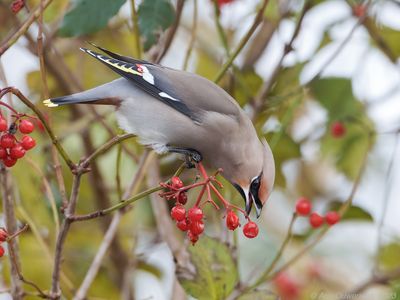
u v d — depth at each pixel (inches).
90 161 311.1
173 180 309.1
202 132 359.3
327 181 549.6
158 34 384.8
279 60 433.1
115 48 502.3
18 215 419.8
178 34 525.0
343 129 491.8
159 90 357.1
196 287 362.9
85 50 353.7
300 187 548.7
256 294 375.2
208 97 362.9
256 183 365.7
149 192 309.7
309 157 524.7
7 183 337.7
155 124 356.5
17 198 408.8
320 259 545.3
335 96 493.0
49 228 443.2
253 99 439.8
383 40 480.1
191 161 366.3
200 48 520.4
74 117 486.3
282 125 427.2
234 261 367.6
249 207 364.8
